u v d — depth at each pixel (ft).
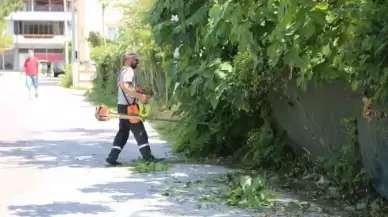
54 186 35.86
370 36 24.66
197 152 46.26
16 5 225.76
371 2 24.59
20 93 135.44
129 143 54.24
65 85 175.01
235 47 40.29
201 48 42.37
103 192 34.27
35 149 50.98
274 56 28.91
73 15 175.11
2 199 32.50
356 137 31.78
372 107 27.14
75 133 62.28
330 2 25.44
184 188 35.27
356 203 31.40
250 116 43.60
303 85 29.60
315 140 36.52
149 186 35.88
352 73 27.63
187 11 41.73
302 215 29.32
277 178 37.63
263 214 29.53
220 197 32.89
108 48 118.93
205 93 40.50
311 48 26.81
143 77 86.74
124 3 158.40
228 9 29.66
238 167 41.91
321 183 35.22
